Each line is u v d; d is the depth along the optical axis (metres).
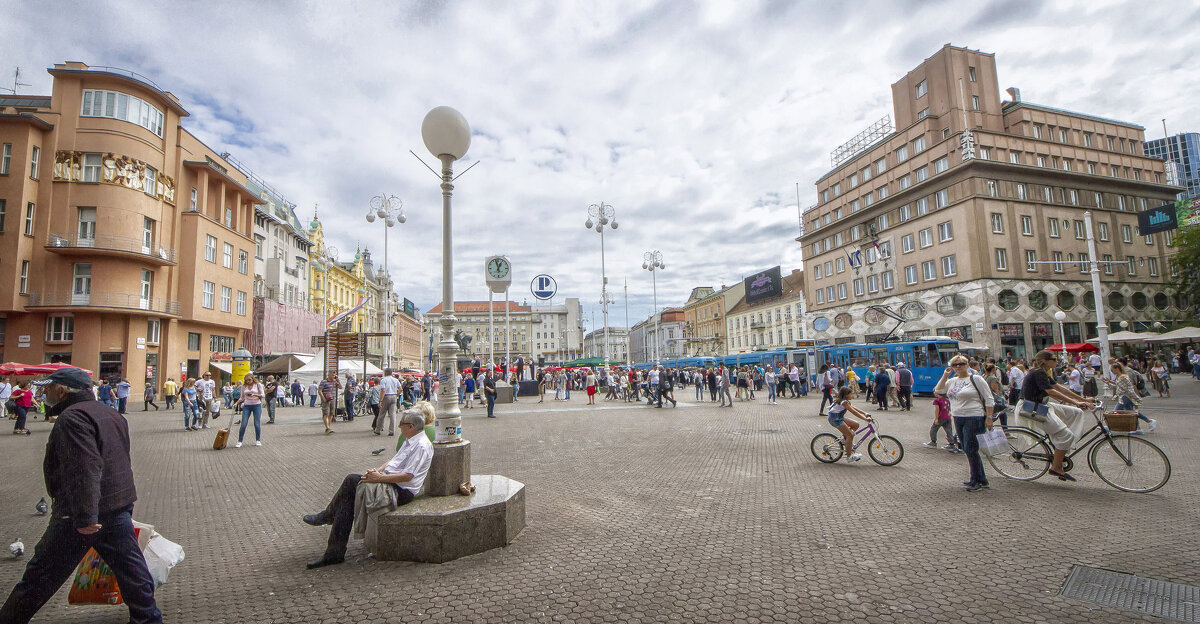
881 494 6.89
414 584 4.17
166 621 3.59
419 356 113.62
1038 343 37.53
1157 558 4.44
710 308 89.31
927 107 44.03
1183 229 36.12
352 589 4.10
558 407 24.84
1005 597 3.80
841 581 4.14
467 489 5.32
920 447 10.66
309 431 16.30
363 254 82.25
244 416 12.83
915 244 42.09
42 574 3.15
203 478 8.88
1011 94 48.12
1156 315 42.12
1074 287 39.31
